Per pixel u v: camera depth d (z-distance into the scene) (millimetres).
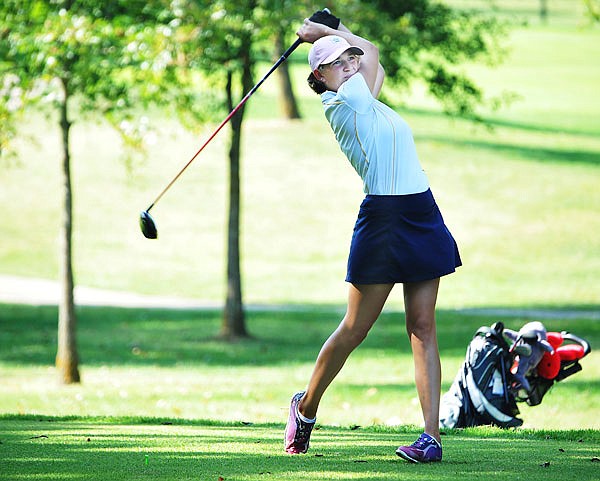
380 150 15234
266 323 73562
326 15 17391
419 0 63531
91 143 135750
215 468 14406
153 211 115375
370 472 14016
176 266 98750
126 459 15312
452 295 84312
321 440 18234
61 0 47688
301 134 143375
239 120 62750
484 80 191125
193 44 48375
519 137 149375
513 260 97375
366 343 63719
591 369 49250
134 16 51250
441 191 120438
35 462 15031
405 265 15234
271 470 14242
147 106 51438
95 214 113938
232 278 65875
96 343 63531
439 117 159250
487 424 24531
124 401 40906
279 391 44156
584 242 102875
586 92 184250
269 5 51688
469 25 68750
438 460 15094
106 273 95750
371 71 16125
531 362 25141
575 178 126500
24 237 106688
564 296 82875
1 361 57062
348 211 115500
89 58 45406
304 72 190250
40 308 79188
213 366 54688
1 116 47719
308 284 91812
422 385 15414
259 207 116750
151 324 72500
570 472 14078
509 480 13352
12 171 125250
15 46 46344
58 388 45906
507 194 119875
